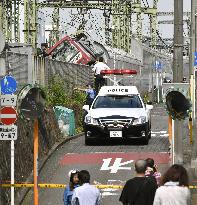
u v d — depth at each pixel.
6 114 33.44
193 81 67.06
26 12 78.38
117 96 59.75
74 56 97.38
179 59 38.66
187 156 49.34
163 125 75.31
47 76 67.44
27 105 32.91
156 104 126.75
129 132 56.44
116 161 49.59
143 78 140.62
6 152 39.38
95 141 58.97
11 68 47.94
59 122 62.56
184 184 21.05
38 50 67.56
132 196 23.44
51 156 52.72
